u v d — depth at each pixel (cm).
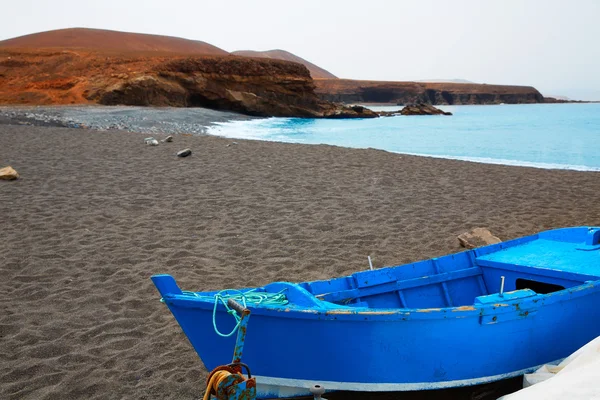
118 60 5891
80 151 1884
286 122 5056
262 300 440
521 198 1339
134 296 693
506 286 597
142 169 1585
